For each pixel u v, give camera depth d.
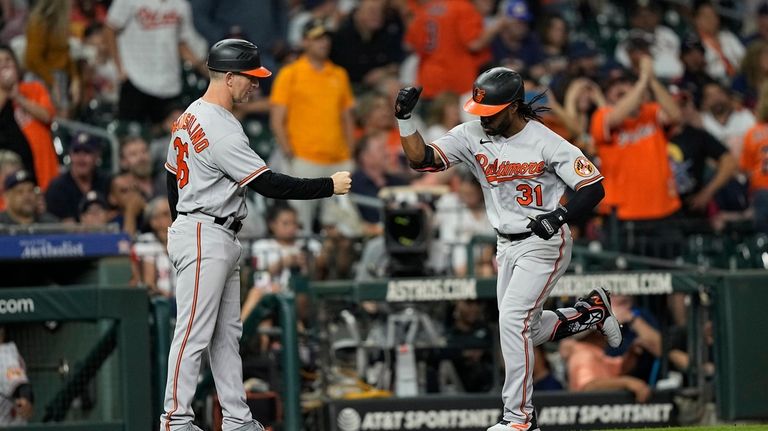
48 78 42.97
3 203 35.91
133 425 27.52
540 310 22.98
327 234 38.00
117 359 27.94
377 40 52.34
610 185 40.47
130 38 45.50
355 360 34.09
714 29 58.84
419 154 22.55
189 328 21.92
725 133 50.81
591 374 32.41
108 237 29.55
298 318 32.84
